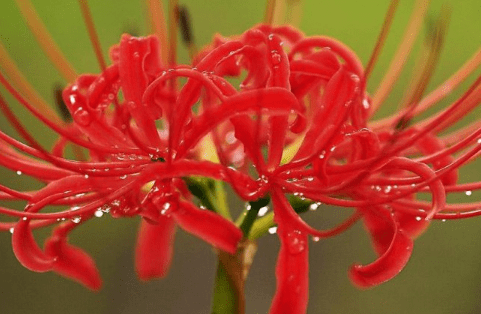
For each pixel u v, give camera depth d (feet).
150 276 1.98
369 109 1.81
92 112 1.74
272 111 1.68
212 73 1.72
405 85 2.45
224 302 1.79
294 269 1.70
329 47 1.76
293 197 1.78
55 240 1.86
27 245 1.75
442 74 2.54
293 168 1.71
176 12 1.70
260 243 2.62
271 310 1.69
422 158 1.74
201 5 2.44
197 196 1.80
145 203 1.71
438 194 1.71
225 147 1.84
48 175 1.77
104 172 1.73
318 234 1.70
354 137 1.71
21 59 2.44
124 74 1.73
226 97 1.68
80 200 1.77
